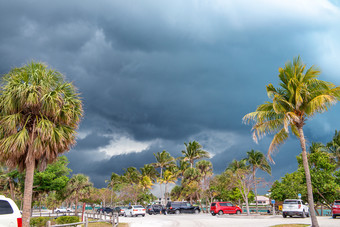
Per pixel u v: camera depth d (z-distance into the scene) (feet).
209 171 217.77
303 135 54.90
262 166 171.83
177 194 221.46
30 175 43.39
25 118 45.09
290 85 54.19
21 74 45.52
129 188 226.79
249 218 98.58
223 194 181.68
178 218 104.99
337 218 86.22
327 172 127.34
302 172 134.62
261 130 58.23
